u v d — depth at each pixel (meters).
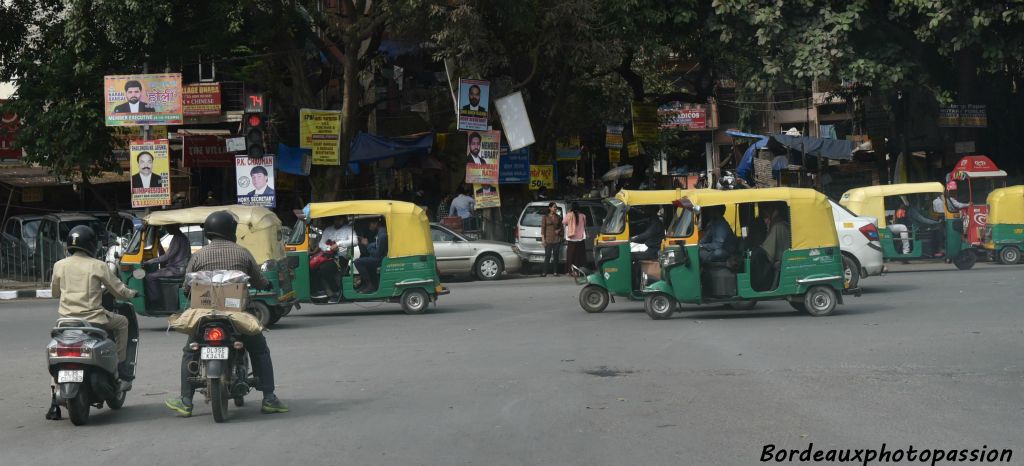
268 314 15.12
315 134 26.06
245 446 7.25
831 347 11.52
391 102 36.16
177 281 15.28
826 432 7.20
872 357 10.72
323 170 26.98
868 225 18.05
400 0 24.61
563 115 32.94
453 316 16.50
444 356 11.76
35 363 12.34
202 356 8.05
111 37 24.25
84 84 25.94
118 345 8.95
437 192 36.44
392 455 6.80
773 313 15.48
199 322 8.10
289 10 25.98
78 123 25.53
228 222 8.59
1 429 8.28
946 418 7.61
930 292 17.58
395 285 17.06
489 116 30.22
